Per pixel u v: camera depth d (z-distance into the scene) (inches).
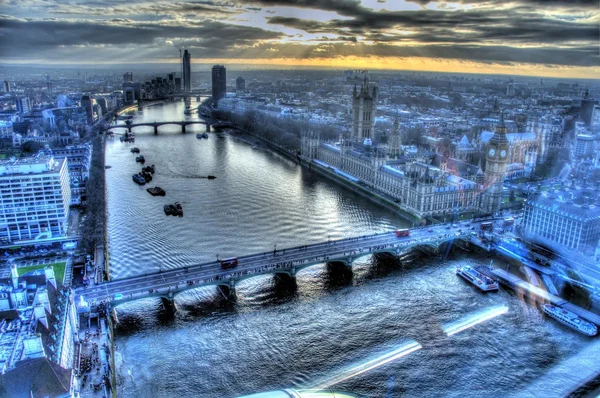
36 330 7381.9
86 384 7869.1
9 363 7012.8
